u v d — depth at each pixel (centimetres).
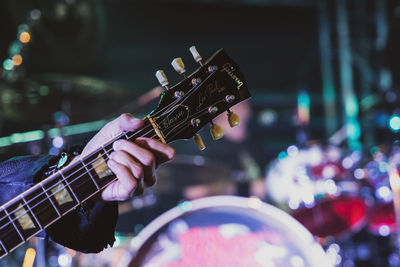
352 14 464
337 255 273
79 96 270
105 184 106
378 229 282
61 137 230
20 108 274
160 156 105
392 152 269
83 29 398
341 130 385
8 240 107
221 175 285
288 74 544
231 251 154
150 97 259
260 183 293
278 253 154
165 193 281
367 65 454
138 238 152
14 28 385
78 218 115
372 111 333
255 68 548
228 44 545
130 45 522
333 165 268
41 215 107
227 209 157
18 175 118
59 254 208
